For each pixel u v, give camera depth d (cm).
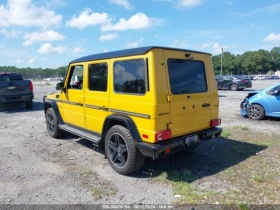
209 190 338
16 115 995
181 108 372
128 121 373
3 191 343
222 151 505
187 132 392
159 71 344
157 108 337
